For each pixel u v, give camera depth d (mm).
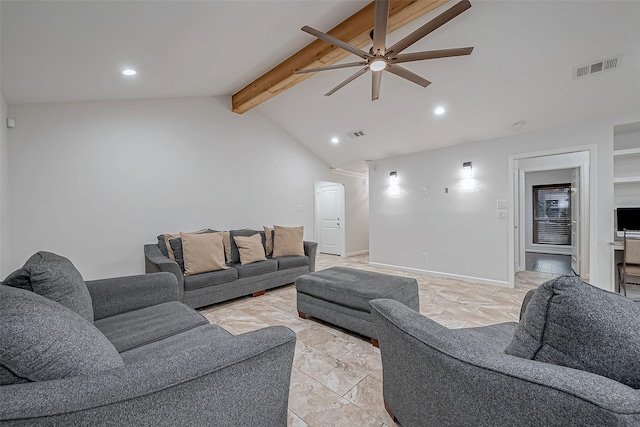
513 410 748
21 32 1790
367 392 1711
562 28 2396
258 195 4926
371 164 5676
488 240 4195
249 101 4055
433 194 4773
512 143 3996
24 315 758
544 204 7684
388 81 3471
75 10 1676
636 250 3053
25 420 600
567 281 842
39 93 2770
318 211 7445
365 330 2326
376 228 5590
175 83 3355
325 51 2789
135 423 710
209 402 836
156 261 2900
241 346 930
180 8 1886
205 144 4277
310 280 2748
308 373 1916
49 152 3078
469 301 3393
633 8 2150
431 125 4133
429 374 999
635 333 729
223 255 3500
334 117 4543
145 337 1480
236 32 2404
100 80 2785
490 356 835
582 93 3047
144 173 3713
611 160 3326
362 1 2355
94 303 1730
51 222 3090
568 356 805
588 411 612
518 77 2986
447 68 3053
